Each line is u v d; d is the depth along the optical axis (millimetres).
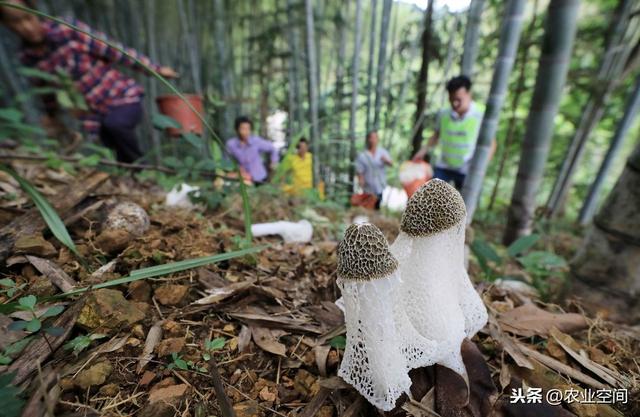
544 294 2854
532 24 4805
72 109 4488
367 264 1265
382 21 5152
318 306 2211
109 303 1721
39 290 1780
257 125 7785
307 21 5520
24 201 2580
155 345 1709
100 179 2725
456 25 5133
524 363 1844
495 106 3967
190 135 3211
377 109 5777
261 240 3164
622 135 6676
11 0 3732
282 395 1624
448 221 1465
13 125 3520
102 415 1359
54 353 1532
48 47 4180
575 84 5695
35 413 1274
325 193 6375
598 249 2459
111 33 7184
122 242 2248
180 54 7871
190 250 2418
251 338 1904
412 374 1648
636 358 2041
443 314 1559
